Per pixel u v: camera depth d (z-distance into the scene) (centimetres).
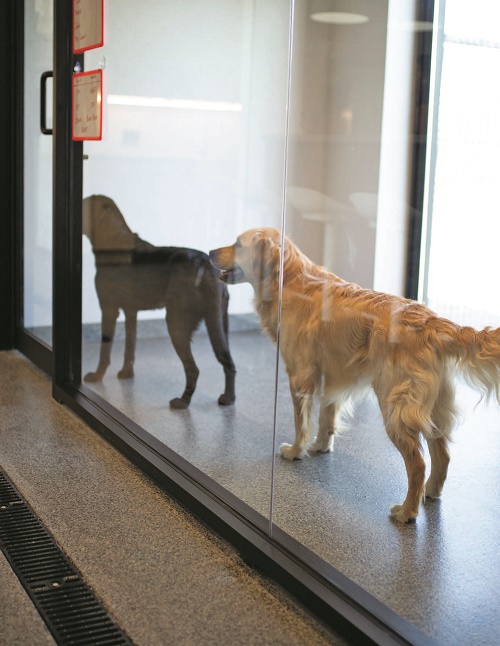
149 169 310
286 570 175
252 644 156
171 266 297
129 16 299
